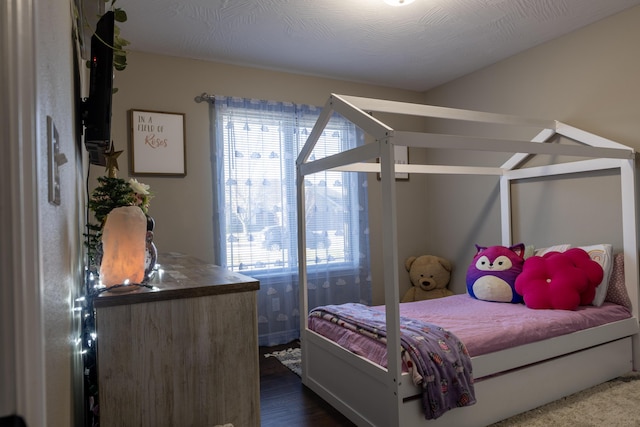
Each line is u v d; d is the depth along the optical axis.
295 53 3.49
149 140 3.40
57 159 0.70
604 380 2.64
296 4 2.66
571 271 2.78
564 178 3.31
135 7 2.67
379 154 2.04
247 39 3.20
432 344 2.07
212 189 3.61
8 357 0.44
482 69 3.95
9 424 0.43
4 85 0.43
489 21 2.96
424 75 4.12
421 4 2.69
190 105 3.56
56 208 0.70
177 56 3.51
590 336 2.54
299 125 3.92
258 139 3.75
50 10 0.65
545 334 2.39
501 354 2.22
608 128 2.99
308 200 3.96
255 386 1.27
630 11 2.85
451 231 4.39
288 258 3.82
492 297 3.09
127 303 1.13
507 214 3.70
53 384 0.63
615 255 2.91
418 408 2.00
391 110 2.61
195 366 1.21
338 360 2.45
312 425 2.29
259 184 3.74
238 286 1.25
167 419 1.17
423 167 3.29
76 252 1.25
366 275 4.20
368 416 2.18
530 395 2.34
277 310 3.79
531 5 2.75
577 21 3.02
